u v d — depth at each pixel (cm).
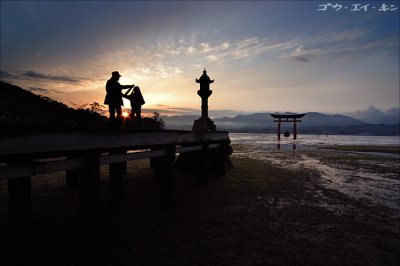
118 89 749
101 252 437
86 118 2092
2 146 281
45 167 350
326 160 2075
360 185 1134
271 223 634
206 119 1205
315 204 815
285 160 2000
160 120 2886
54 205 722
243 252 476
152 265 418
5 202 739
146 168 1398
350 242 534
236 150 2975
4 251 448
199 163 1023
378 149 3403
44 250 455
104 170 1291
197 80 1219
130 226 584
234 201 818
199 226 598
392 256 476
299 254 474
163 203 707
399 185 1146
